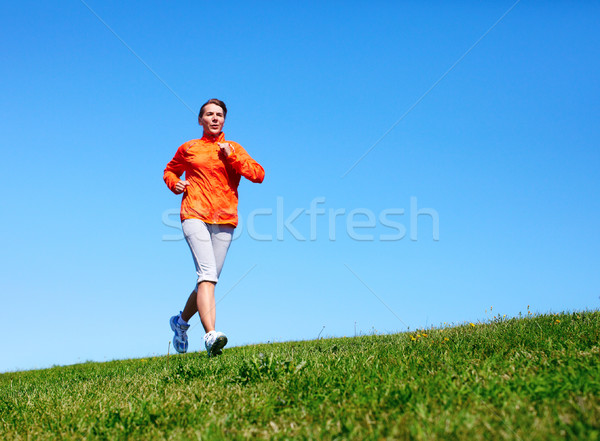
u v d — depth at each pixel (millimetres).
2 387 4691
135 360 7523
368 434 1795
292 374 2893
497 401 2014
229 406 2479
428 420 1826
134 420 2387
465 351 3389
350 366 3051
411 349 3736
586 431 1597
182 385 3166
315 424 2004
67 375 5535
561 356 2828
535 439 1563
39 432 2525
